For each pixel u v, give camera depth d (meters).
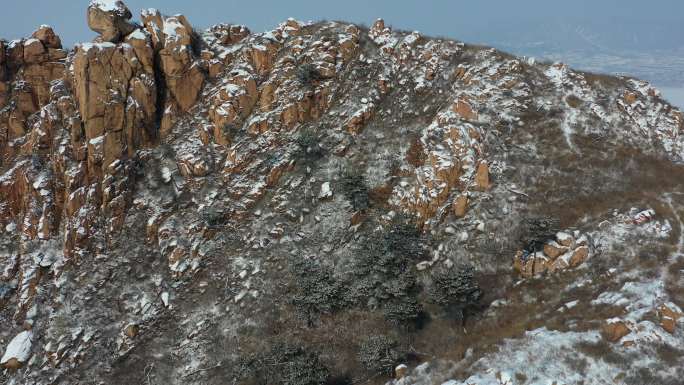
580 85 48.38
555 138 43.47
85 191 39.66
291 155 44.16
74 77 41.50
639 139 44.22
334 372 31.00
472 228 37.59
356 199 39.94
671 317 26.23
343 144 44.84
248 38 52.09
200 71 47.44
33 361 33.25
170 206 41.31
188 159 43.31
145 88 43.75
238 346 33.38
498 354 27.19
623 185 39.44
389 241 36.25
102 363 33.34
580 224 36.09
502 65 48.91
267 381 30.50
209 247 39.31
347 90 48.78
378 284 35.16
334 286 34.56
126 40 43.97
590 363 24.91
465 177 39.97
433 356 30.23
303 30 53.25
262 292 36.22
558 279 32.97
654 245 33.16
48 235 38.72
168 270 38.19
